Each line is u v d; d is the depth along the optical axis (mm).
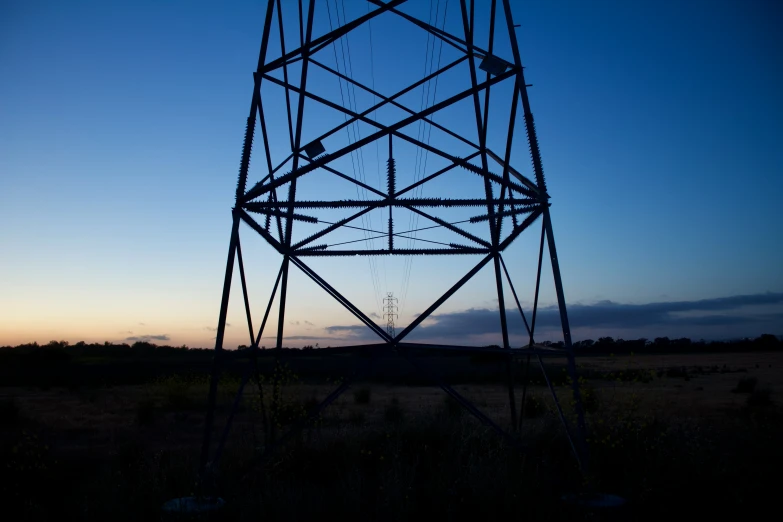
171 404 26594
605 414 11961
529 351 10055
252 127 10422
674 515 8188
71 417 23375
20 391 42938
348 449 11234
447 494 8695
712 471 9062
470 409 9477
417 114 10219
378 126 12172
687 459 9586
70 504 9062
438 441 11656
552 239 9625
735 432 11492
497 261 13188
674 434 11016
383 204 10234
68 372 54219
